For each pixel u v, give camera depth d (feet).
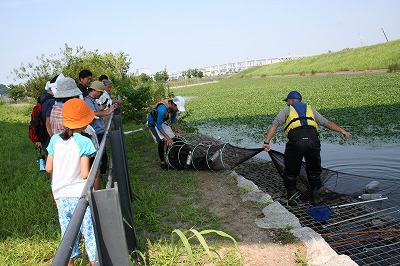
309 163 19.17
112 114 18.11
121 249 7.76
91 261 11.13
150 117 25.27
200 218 16.80
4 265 13.14
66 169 11.48
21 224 16.35
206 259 13.44
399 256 14.14
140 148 32.45
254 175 24.70
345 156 28.35
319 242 14.08
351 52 193.67
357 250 14.75
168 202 19.16
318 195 19.08
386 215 17.58
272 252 13.85
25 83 61.87
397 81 88.02
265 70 253.03
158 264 13.00
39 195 19.85
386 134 34.22
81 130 11.79
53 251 14.15
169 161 24.82
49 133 16.94
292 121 18.98
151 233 15.78
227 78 270.87
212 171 24.02
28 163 28.17
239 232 15.49
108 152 28.50
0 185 22.90
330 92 80.59
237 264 12.90
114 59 65.05
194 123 53.06
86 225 11.01
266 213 17.07
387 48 169.07
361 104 54.65
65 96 15.08
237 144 36.22
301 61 230.68
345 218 17.53
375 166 25.36
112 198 7.57
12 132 46.26
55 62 60.49
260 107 66.18
